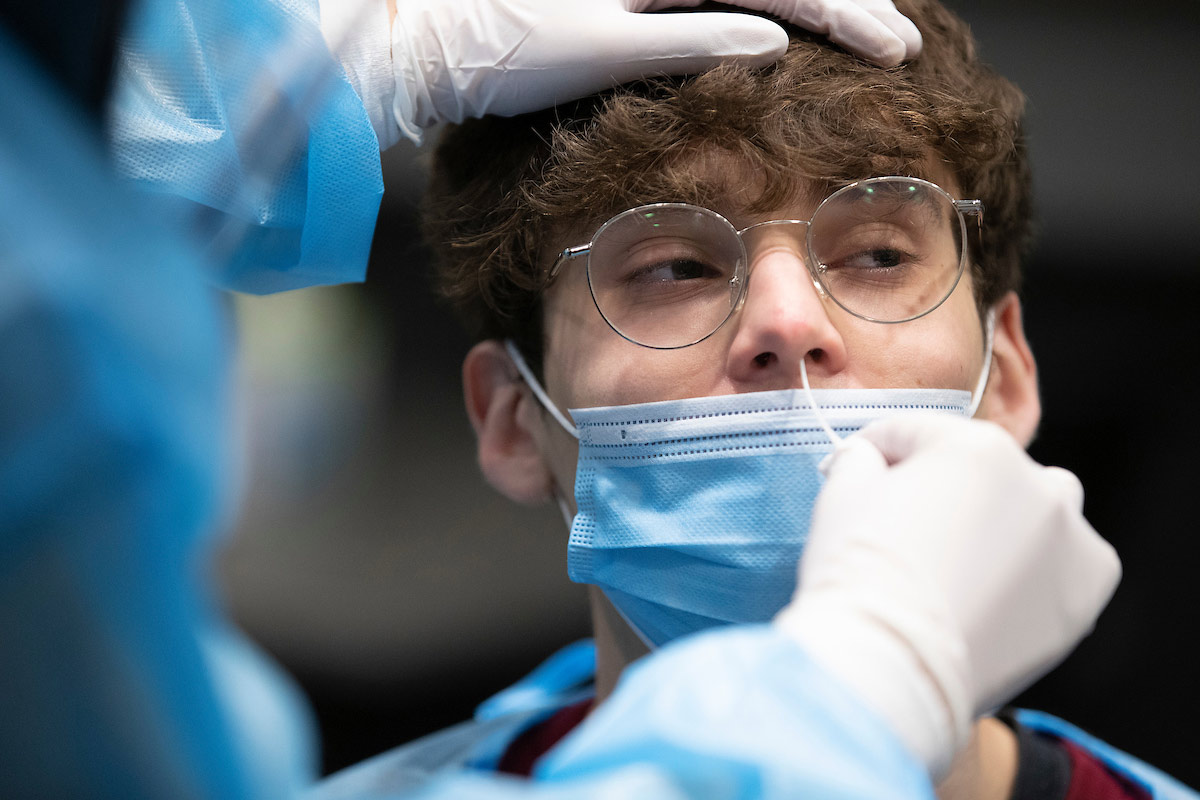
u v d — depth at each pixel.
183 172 1.35
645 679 0.86
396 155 3.49
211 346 0.70
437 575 4.56
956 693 0.96
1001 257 1.86
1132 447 4.46
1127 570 4.39
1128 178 4.14
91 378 0.60
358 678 4.40
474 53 1.68
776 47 1.58
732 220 1.57
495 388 1.93
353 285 4.52
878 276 1.59
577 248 1.63
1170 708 4.20
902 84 1.63
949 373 1.59
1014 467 1.10
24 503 0.59
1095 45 4.02
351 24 1.66
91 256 0.64
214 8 1.32
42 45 0.78
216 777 0.67
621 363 1.59
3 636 0.61
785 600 1.51
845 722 0.82
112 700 0.63
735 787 0.75
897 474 1.10
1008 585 1.05
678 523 1.54
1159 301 4.33
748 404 1.51
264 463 1.94
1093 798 1.77
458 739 2.21
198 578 0.69
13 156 0.64
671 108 1.58
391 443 4.69
